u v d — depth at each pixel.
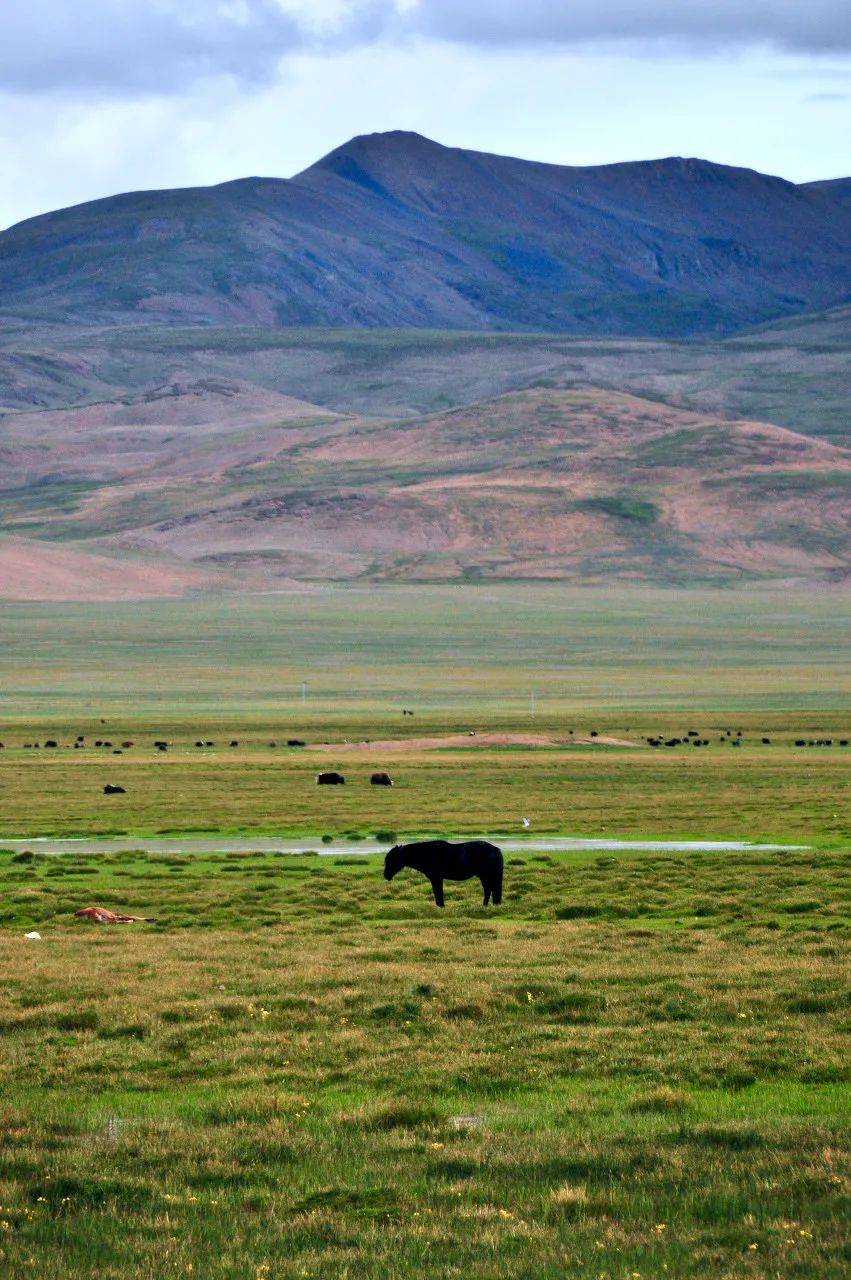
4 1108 38.91
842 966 57.28
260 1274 26.95
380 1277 26.77
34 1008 50.84
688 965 58.47
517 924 75.00
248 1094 39.97
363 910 81.44
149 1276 27.02
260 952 63.97
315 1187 32.25
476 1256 27.78
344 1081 41.97
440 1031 47.28
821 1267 26.95
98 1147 35.22
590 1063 42.91
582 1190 31.27
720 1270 26.92
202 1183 32.75
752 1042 45.06
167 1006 50.97
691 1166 32.75
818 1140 34.38
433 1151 34.66
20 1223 30.12
